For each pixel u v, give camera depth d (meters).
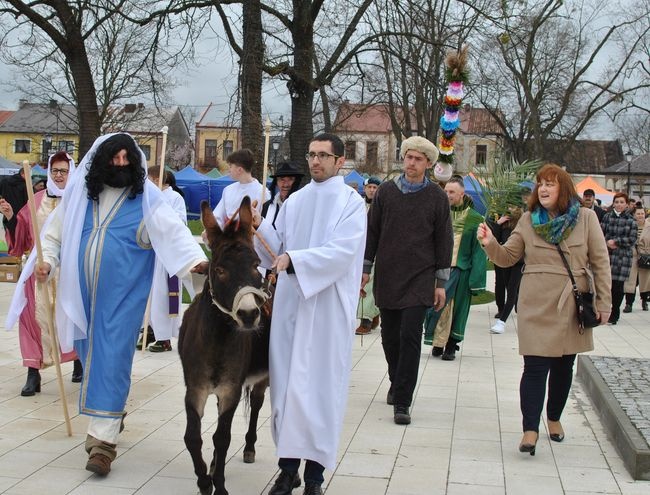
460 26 17.64
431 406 6.88
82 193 5.18
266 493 4.72
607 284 5.41
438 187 6.54
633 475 5.07
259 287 4.16
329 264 4.46
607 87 36.03
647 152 57.69
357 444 5.75
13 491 4.66
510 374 8.21
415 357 6.35
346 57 17.52
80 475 4.96
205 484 4.50
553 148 39.19
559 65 37.12
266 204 7.57
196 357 4.41
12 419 6.16
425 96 30.58
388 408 6.80
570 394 7.40
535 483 4.96
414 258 6.43
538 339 5.40
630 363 7.98
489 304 14.51
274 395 4.59
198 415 4.48
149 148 60.25
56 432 5.85
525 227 5.58
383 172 49.94
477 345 9.97
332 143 4.73
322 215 4.71
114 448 5.14
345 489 4.83
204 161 60.47
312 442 4.44
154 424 6.14
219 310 4.30
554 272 5.41
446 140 9.48
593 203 14.87
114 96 31.88
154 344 8.98
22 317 6.84
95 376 4.98
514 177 6.20
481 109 40.91
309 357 4.51
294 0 16.19
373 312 10.48
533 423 5.46
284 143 28.84
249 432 5.25
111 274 5.05
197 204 38.50
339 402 4.55
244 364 4.50
